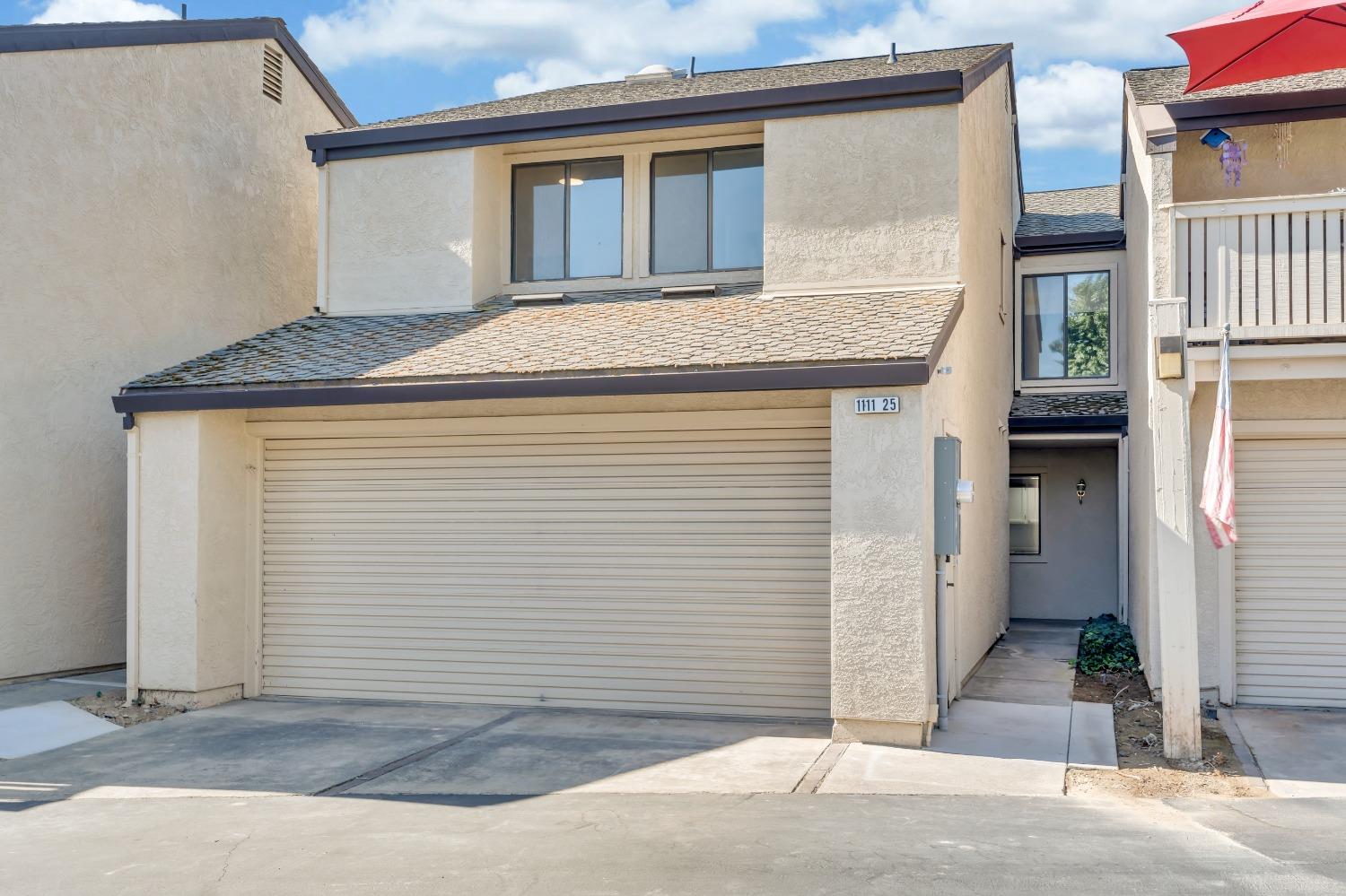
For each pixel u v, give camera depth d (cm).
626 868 618
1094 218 1916
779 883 588
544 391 1026
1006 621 1725
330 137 1420
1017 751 910
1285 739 955
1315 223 1001
